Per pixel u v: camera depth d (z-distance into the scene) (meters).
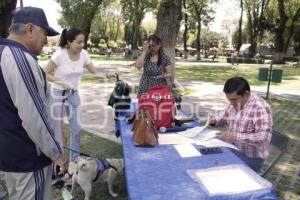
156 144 3.84
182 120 4.76
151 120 3.90
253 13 48.16
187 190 2.73
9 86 2.52
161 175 3.01
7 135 2.65
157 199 2.58
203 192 2.69
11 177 2.82
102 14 60.91
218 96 12.46
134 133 3.89
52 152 2.69
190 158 3.41
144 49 5.79
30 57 2.57
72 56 4.96
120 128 4.65
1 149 2.68
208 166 3.20
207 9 48.38
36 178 2.79
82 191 4.60
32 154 2.73
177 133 4.29
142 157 3.46
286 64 37.00
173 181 2.89
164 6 11.37
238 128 4.00
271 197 2.66
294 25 46.53
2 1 15.14
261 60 39.41
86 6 31.31
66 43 4.91
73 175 4.27
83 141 6.80
